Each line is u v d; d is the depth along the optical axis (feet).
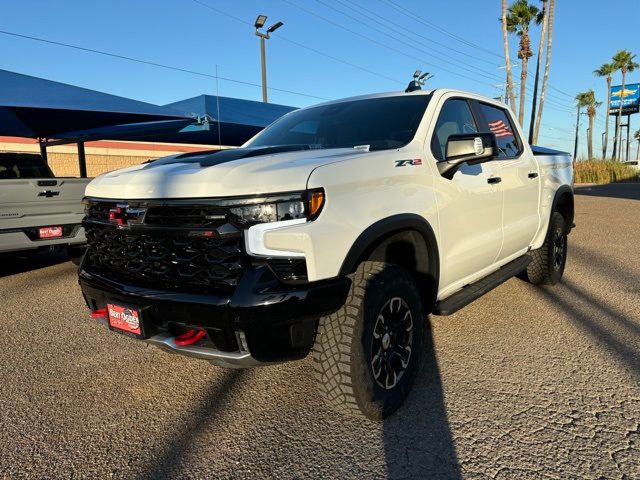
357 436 8.76
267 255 7.60
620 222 35.96
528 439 8.52
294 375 11.27
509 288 17.89
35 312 16.26
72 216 21.07
